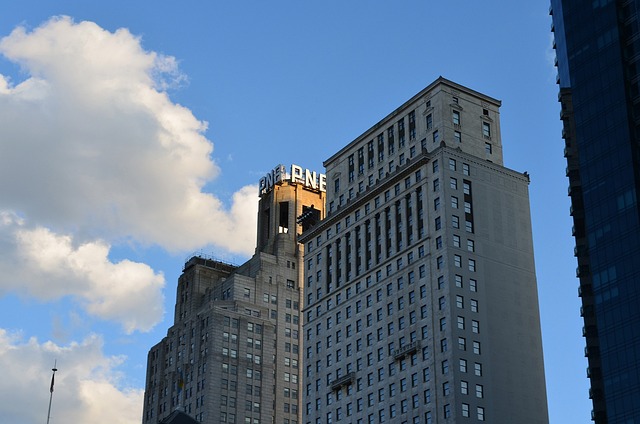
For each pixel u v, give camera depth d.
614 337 177.75
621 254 180.62
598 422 188.25
